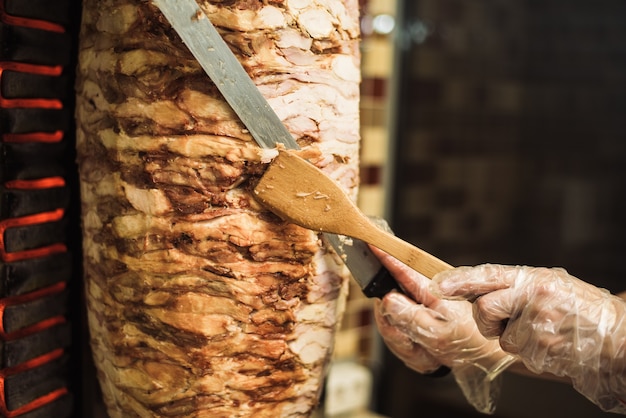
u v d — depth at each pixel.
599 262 1.53
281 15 0.69
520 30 1.57
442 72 1.60
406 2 1.55
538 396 1.46
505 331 0.73
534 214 1.60
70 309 0.87
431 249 1.66
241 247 0.70
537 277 0.72
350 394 1.52
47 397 0.84
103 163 0.73
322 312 0.77
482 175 1.64
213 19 0.67
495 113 1.61
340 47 0.74
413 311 0.83
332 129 0.74
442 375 0.94
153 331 0.72
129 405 0.76
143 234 0.70
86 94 0.75
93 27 0.74
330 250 0.76
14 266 0.78
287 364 0.75
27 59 0.78
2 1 0.75
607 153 1.50
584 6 1.49
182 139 0.68
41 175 0.81
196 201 0.69
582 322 0.71
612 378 0.73
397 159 1.60
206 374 0.71
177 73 0.68
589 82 1.50
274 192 0.70
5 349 0.78
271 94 0.70
